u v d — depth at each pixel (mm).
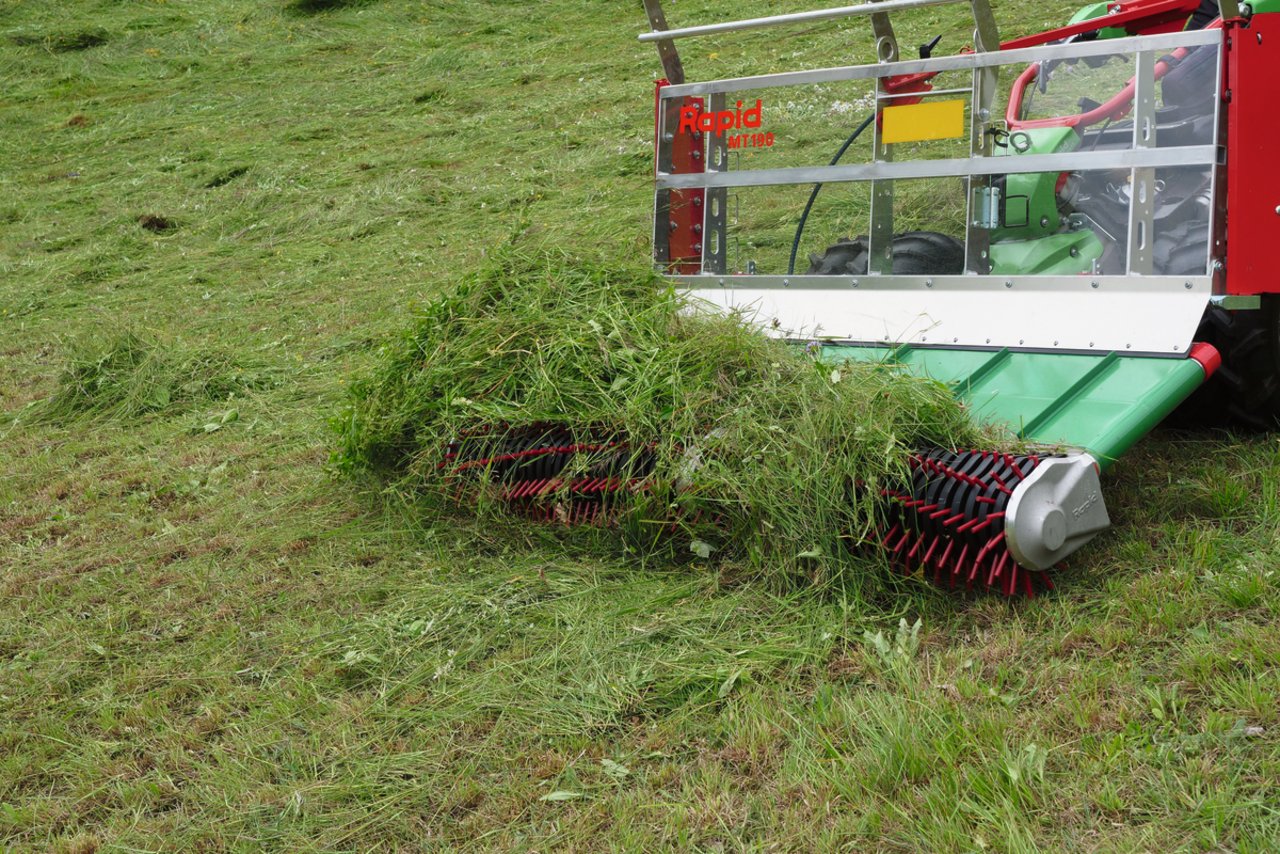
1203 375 3066
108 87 14211
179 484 4516
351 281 7500
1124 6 4492
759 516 2967
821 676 2648
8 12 16531
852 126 3961
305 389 5602
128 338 6000
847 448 2920
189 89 13828
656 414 3178
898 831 2113
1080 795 2131
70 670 3115
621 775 2400
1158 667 2498
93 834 2414
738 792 2309
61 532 4242
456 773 2482
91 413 5621
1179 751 2209
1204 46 3254
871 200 3824
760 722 2486
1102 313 3285
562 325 3566
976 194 3604
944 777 2201
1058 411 3029
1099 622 2695
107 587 3633
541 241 4051
